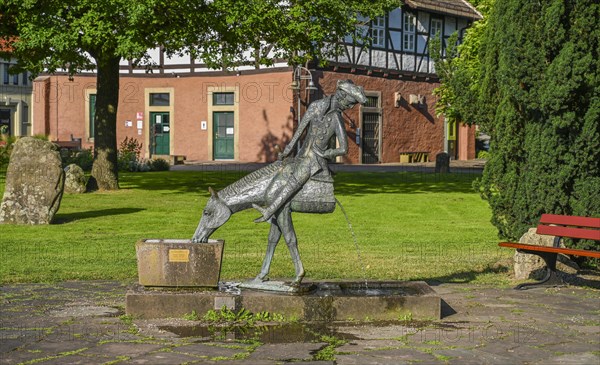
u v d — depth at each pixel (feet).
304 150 27.43
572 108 36.06
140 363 21.34
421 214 64.28
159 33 71.87
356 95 26.86
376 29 136.56
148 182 89.25
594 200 36.01
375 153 139.33
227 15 74.02
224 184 87.15
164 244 27.04
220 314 26.17
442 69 42.70
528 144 37.65
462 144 160.04
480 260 40.78
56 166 55.88
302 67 124.57
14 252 42.83
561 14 34.96
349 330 24.97
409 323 26.03
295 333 24.53
